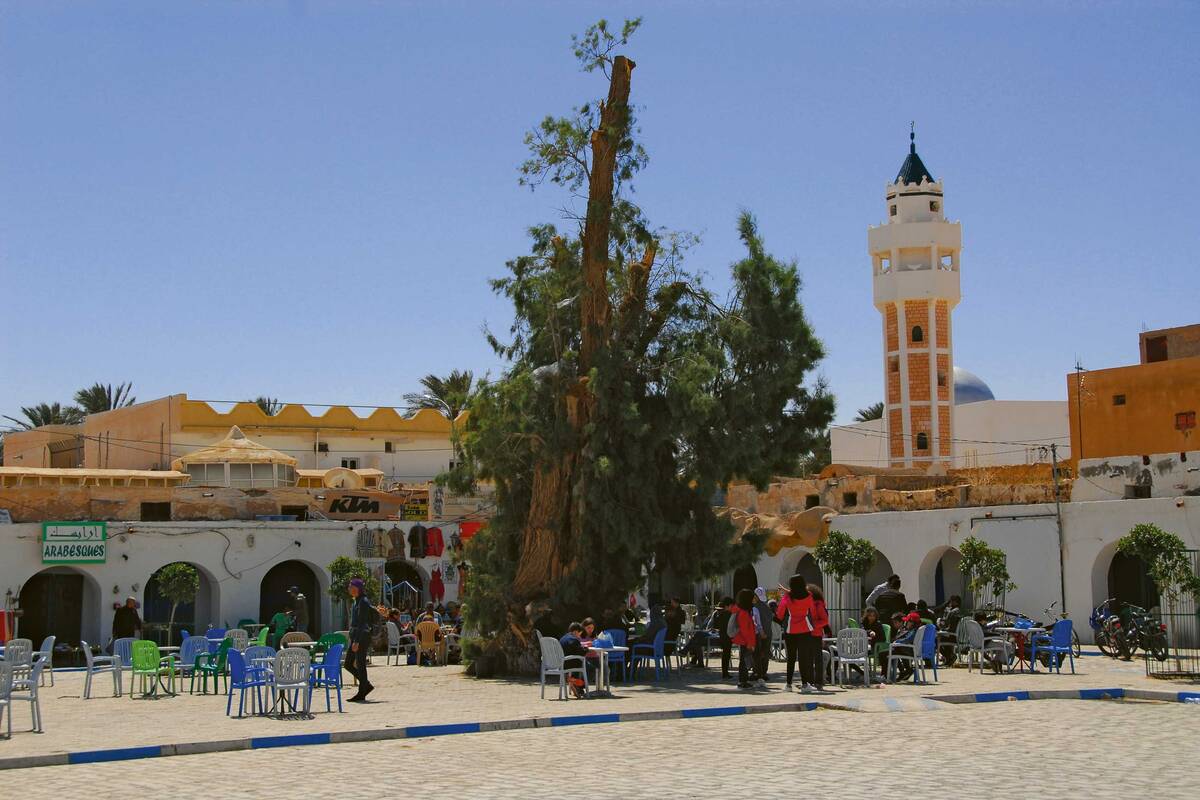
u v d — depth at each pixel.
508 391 26.05
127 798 11.54
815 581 43.75
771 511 45.66
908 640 23.16
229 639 24.23
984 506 37.09
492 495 29.56
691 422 25.83
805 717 17.81
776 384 26.48
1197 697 19.42
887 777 12.13
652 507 26.70
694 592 46.31
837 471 45.19
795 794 11.19
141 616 38.78
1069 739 14.95
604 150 26.17
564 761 13.62
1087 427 40.16
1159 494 34.47
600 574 26.59
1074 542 34.50
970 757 13.48
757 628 22.36
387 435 58.00
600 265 26.28
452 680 25.44
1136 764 12.88
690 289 27.56
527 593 26.69
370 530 43.56
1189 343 46.12
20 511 38.38
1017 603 35.78
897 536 39.31
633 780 12.15
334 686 19.30
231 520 41.78
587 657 22.36
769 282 26.91
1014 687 21.25
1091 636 33.78
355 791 11.70
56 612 38.75
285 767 13.46
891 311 77.62
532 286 26.98
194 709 19.94
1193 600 28.69
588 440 26.12
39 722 16.69
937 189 78.75
